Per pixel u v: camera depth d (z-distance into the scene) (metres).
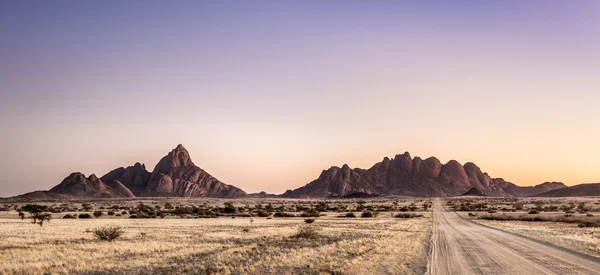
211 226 63.47
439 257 26.58
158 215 113.06
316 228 56.69
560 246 33.19
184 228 58.12
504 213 117.00
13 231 49.97
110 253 29.86
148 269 23.14
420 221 82.00
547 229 56.56
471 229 57.06
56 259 26.72
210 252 30.75
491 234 47.44
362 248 31.47
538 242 36.94
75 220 85.44
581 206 148.62
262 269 22.44
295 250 31.08
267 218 98.56
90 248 32.75
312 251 29.98
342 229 56.16
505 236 44.31
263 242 38.28
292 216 108.25
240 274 21.11
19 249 31.64
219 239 41.00
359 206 172.50
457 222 79.06
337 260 25.27
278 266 23.36
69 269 23.17
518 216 95.38
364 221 81.00
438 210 152.00
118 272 22.38
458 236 44.66
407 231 52.97
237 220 87.19
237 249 32.25
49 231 50.59
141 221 81.38
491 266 22.75
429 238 42.06
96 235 42.06
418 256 27.09
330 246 33.34
